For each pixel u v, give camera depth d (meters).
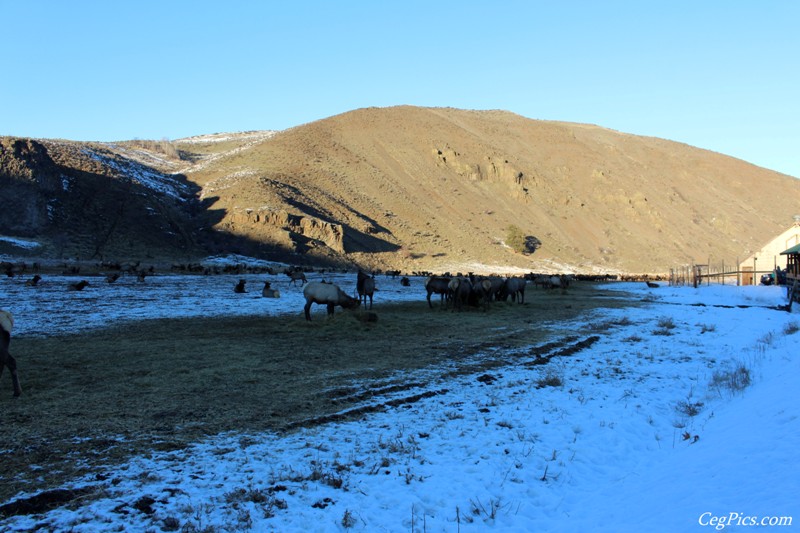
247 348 14.12
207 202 95.19
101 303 25.09
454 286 24.72
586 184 158.88
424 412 8.94
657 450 7.35
